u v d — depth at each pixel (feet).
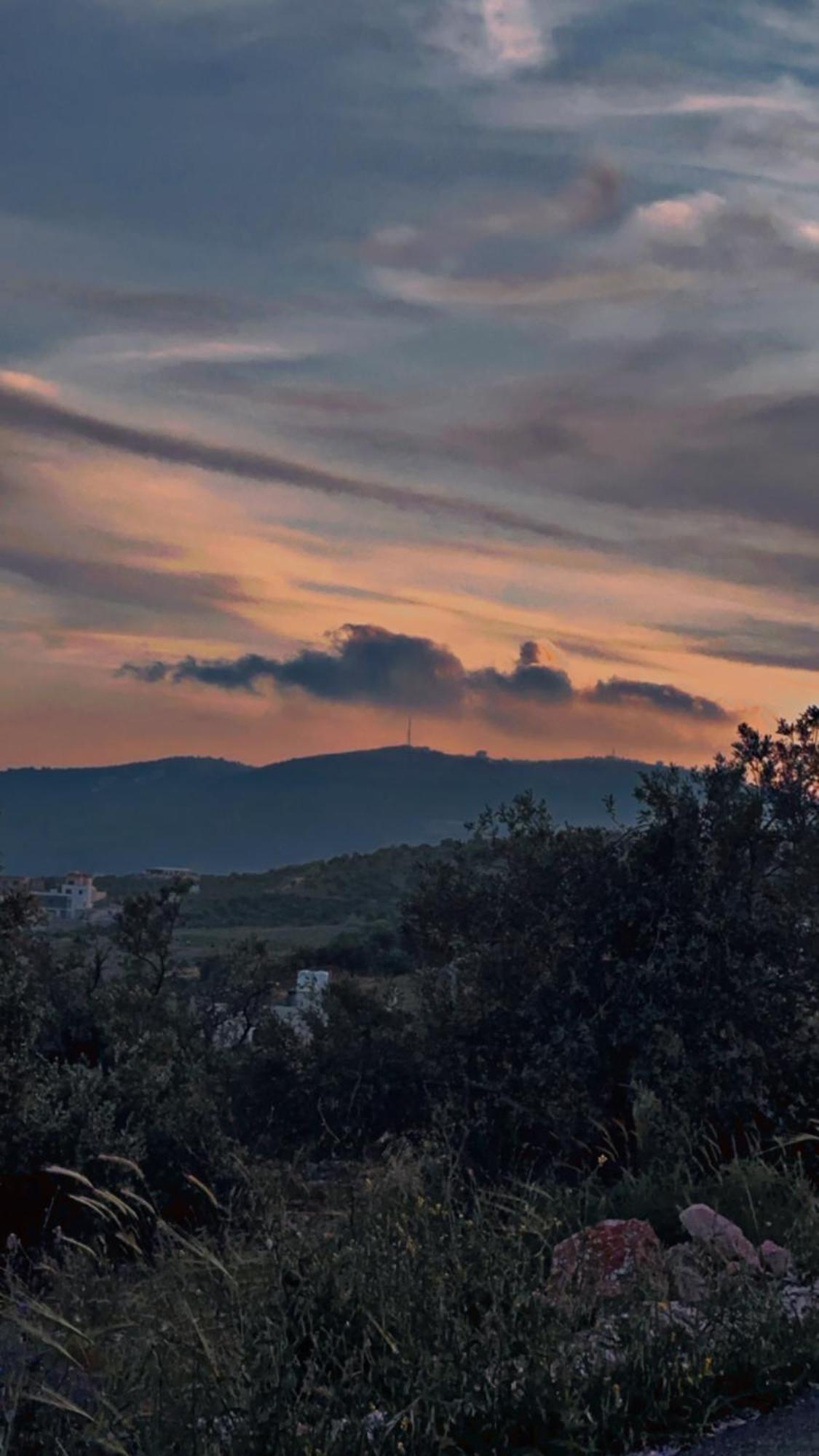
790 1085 47.14
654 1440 15.60
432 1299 17.74
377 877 479.82
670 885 52.95
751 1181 26.18
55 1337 18.10
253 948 111.55
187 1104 62.49
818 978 50.60
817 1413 15.92
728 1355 16.94
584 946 53.36
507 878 57.77
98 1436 15.07
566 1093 47.88
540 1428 15.65
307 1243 19.66
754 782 55.42
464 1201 22.82
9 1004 68.08
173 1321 18.78
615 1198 26.84
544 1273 20.20
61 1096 64.85
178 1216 56.24
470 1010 55.62
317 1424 15.25
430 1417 15.25
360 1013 58.75
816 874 53.26
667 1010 49.24
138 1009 91.09
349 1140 52.60
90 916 429.79
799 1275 21.01
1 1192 56.65
